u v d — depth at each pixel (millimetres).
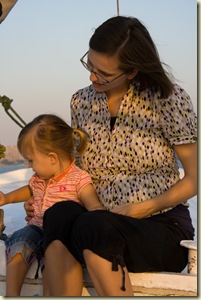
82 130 2502
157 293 2158
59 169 2445
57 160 2436
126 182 2344
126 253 2086
